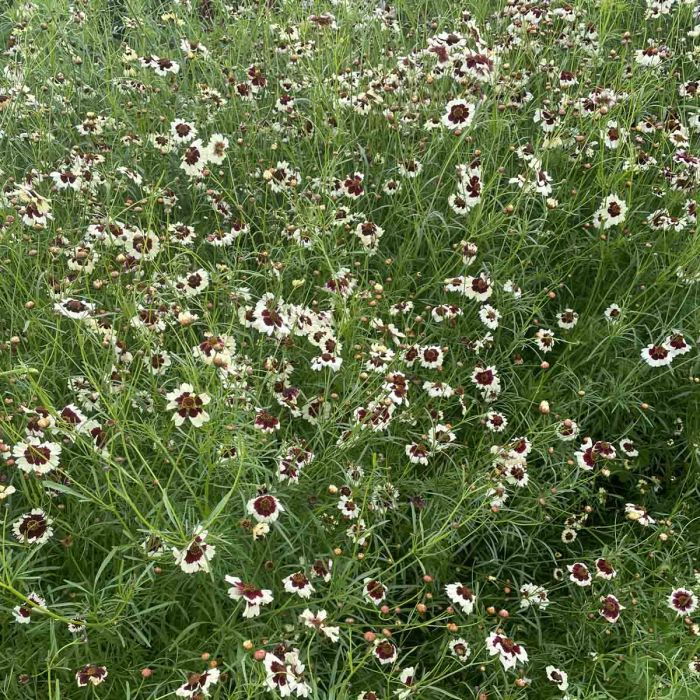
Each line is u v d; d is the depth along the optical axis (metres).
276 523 0.51
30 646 0.52
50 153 0.88
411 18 1.13
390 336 0.70
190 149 0.70
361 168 0.89
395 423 0.66
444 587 0.63
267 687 0.46
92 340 0.58
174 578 0.52
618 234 0.80
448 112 0.76
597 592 0.62
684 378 0.75
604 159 0.84
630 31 1.13
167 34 1.13
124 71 0.97
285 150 0.88
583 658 0.60
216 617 0.51
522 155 0.82
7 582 0.47
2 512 0.55
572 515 0.67
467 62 0.82
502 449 0.61
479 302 0.77
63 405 0.61
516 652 0.53
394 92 0.91
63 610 0.49
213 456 0.54
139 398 0.57
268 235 0.79
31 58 0.99
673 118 0.94
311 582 0.55
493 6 1.17
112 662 0.52
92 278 0.69
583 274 0.84
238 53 1.04
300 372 0.70
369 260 0.82
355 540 0.53
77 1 1.12
